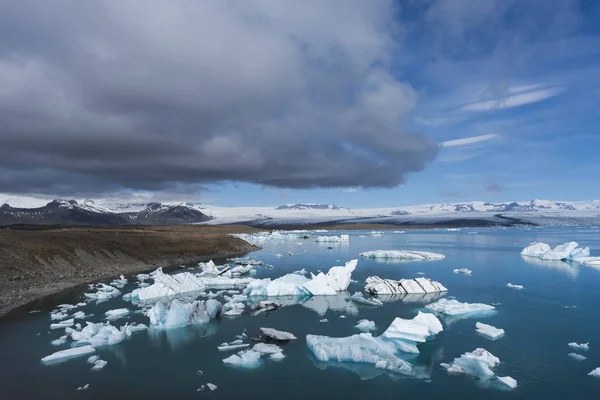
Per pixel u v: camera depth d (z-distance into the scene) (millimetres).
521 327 23781
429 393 15695
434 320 22594
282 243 103312
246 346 21094
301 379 17078
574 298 31625
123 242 57531
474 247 83812
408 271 47188
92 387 16297
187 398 15422
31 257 40531
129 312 28281
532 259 58781
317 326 24719
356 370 17984
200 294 34906
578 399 15078
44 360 18969
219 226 196625
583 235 138000
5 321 25578
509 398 15203
